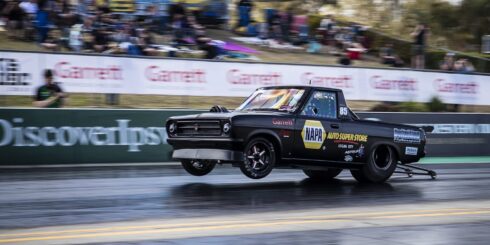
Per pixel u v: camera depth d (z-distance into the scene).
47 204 9.12
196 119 11.46
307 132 11.82
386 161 13.20
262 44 28.72
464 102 23.92
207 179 12.84
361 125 12.67
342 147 12.34
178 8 24.56
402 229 7.70
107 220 7.87
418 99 22.86
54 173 13.90
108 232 7.11
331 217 8.48
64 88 17.47
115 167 15.63
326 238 7.01
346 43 30.80
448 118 21.42
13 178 12.68
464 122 21.78
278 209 9.05
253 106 12.41
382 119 20.03
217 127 11.18
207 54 24.00
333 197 10.54
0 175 13.31
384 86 22.22
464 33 52.38
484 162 20.19
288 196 10.47
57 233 7.02
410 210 9.34
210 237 6.93
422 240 7.04
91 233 7.04
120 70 18.14
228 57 24.62
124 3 23.98
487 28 52.03
